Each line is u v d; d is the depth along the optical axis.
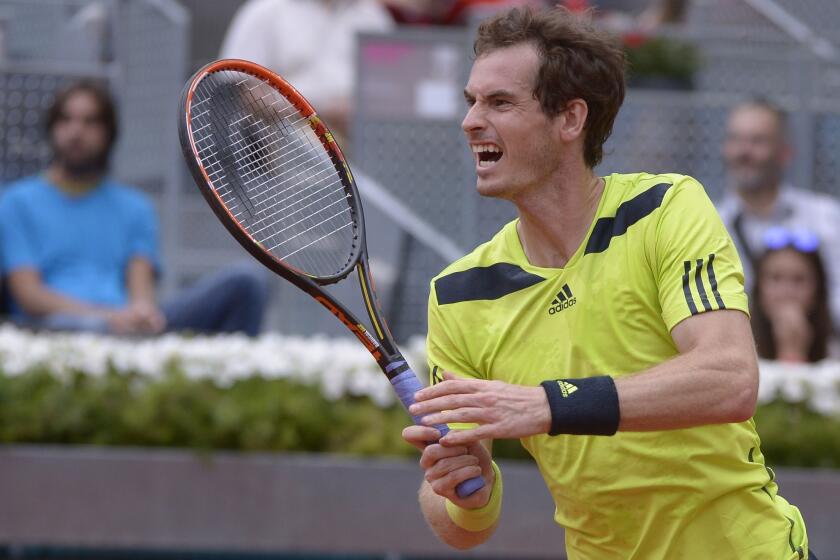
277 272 11.68
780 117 27.25
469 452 11.52
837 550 20.55
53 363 20.88
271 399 20.53
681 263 10.81
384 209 25.94
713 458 11.30
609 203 11.37
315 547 20.09
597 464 11.46
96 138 24.50
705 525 11.48
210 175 13.09
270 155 13.40
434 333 12.06
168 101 29.23
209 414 20.38
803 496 20.64
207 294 24.00
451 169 28.50
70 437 20.31
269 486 20.09
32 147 27.88
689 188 11.20
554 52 11.08
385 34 28.41
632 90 30.38
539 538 20.08
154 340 22.20
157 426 20.27
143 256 25.02
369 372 21.19
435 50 28.48
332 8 30.88
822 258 24.25
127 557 20.80
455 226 28.50
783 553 11.46
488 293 11.72
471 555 20.17
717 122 29.03
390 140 28.47
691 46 30.61
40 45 30.05
